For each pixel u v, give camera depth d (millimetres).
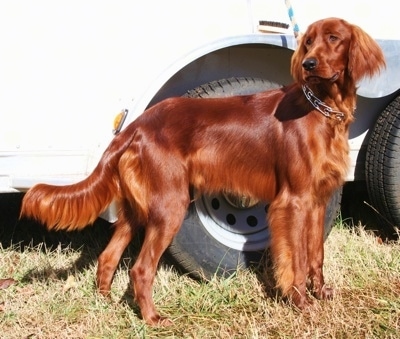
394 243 3258
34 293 2820
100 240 3256
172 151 2658
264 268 2928
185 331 2588
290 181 2680
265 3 2963
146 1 2768
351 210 3592
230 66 2965
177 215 2660
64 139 2727
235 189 2775
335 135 2676
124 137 2676
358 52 2615
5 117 2672
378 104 3205
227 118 2736
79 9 2695
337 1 3127
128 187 2656
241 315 2666
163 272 2912
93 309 2697
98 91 2736
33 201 2588
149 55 2781
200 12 2848
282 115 2707
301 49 2666
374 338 2508
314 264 2791
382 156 3131
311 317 2627
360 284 2875
